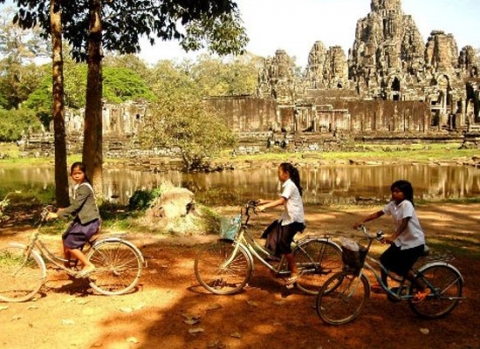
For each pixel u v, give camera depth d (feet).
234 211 51.16
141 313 19.39
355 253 18.31
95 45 43.09
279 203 20.79
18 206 51.47
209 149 109.70
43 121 201.87
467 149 157.38
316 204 57.06
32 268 23.13
